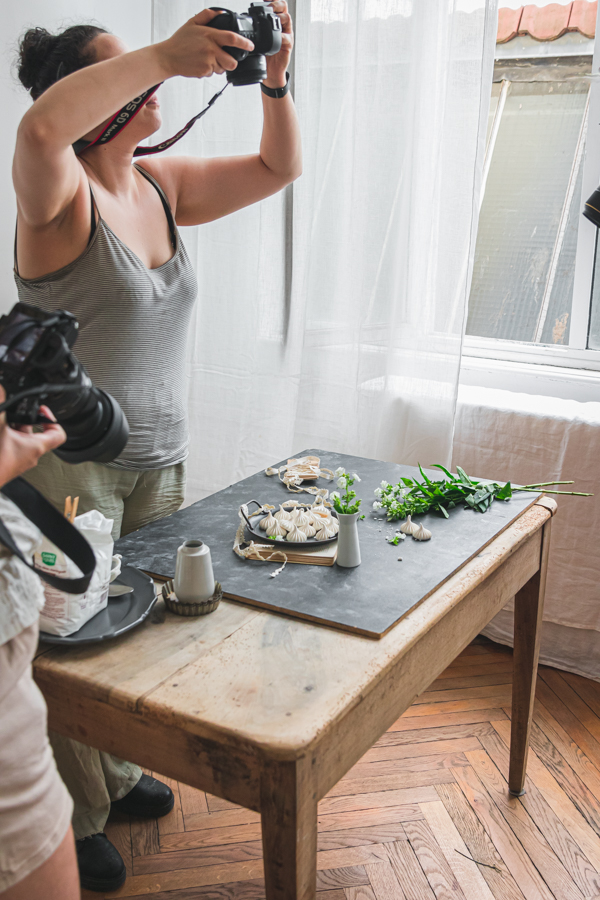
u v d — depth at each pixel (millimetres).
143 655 1071
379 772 1939
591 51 2473
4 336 774
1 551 826
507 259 2738
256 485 1767
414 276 2439
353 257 2545
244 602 1224
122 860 1641
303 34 2455
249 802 930
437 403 2469
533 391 2670
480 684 2338
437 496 1625
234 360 2838
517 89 2627
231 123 2684
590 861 1652
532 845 1698
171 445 1656
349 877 1607
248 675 1018
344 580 1286
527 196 2664
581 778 1921
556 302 2678
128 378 1535
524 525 1578
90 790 1532
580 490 2316
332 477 1803
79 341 1511
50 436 803
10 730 814
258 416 2850
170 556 1373
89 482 1515
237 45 1222
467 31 2193
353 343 2619
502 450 2447
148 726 985
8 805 812
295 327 2695
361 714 1026
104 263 1438
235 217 2695
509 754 1971
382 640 1107
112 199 1505
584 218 2545
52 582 955
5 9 2188
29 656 850
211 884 1590
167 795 1796
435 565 1348
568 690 2320
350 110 2469
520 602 1759
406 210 2414
